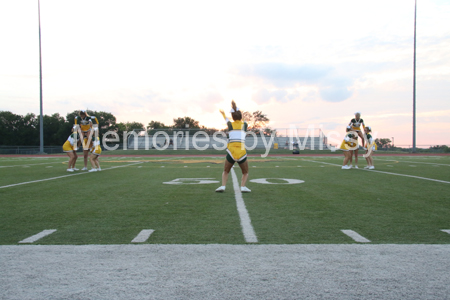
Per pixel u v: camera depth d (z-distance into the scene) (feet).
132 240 11.35
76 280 8.12
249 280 8.07
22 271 8.66
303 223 13.76
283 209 16.71
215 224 13.60
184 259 9.45
